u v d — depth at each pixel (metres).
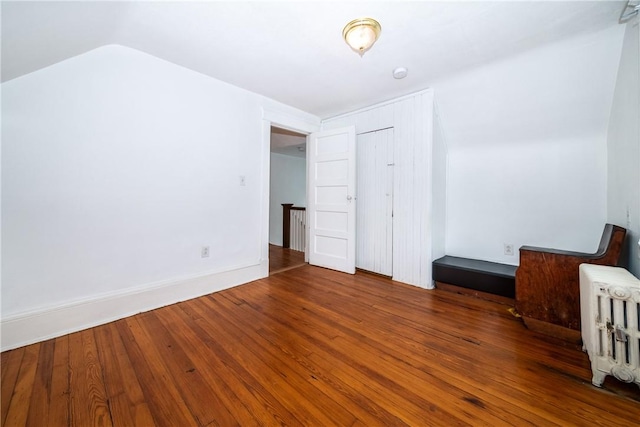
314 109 3.41
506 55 2.08
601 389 1.29
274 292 2.64
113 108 1.99
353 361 1.52
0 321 1.59
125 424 1.09
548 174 2.53
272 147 5.33
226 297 2.50
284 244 5.13
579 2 1.52
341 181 3.33
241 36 1.87
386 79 2.53
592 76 1.98
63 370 1.42
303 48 2.02
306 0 1.50
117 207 2.03
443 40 1.89
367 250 3.35
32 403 1.19
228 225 2.75
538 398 1.24
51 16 1.26
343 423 1.10
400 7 1.55
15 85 1.61
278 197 6.03
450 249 3.18
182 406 1.19
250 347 1.66
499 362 1.51
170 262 2.34
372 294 2.59
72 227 1.84
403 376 1.39
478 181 2.95
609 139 2.14
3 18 1.10
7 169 1.61
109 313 2.00
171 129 2.30
